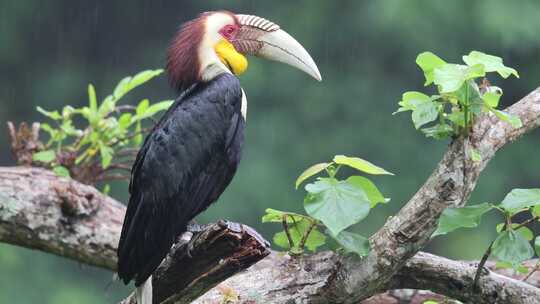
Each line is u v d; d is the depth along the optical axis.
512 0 28.64
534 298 9.12
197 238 8.59
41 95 30.97
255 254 8.51
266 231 26.95
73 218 11.66
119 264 9.56
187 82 10.69
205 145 10.11
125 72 31.39
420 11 28.77
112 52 31.42
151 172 9.80
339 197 8.66
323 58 30.31
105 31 31.44
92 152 12.49
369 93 29.80
